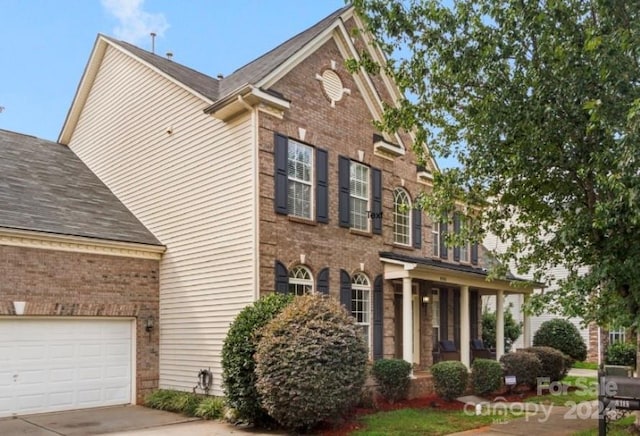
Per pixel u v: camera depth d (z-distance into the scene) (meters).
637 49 7.04
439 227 18.31
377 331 14.46
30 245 11.89
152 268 13.98
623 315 7.83
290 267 12.39
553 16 7.91
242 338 10.41
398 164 16.19
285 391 9.42
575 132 8.20
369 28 9.34
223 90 14.12
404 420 10.95
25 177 14.40
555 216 9.17
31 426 10.59
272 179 12.16
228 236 12.30
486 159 9.11
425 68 9.38
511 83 8.51
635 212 6.88
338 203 13.88
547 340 23.30
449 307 18.88
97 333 12.96
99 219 13.88
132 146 15.36
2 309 11.34
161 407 12.43
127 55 15.75
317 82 13.72
